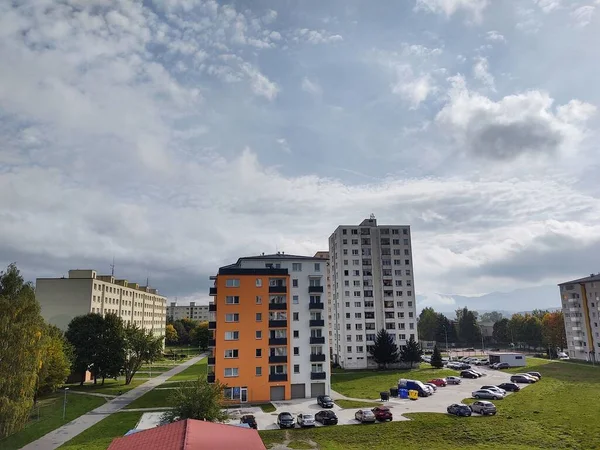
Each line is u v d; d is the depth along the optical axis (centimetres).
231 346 7619
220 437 2553
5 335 4888
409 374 10600
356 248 13262
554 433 5034
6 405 4616
